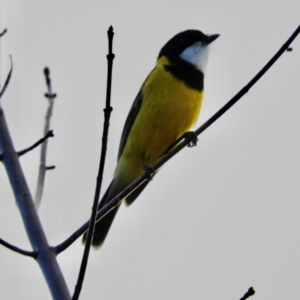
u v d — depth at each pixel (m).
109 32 5.80
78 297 5.64
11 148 7.21
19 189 6.93
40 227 6.68
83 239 9.62
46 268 6.30
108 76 5.84
